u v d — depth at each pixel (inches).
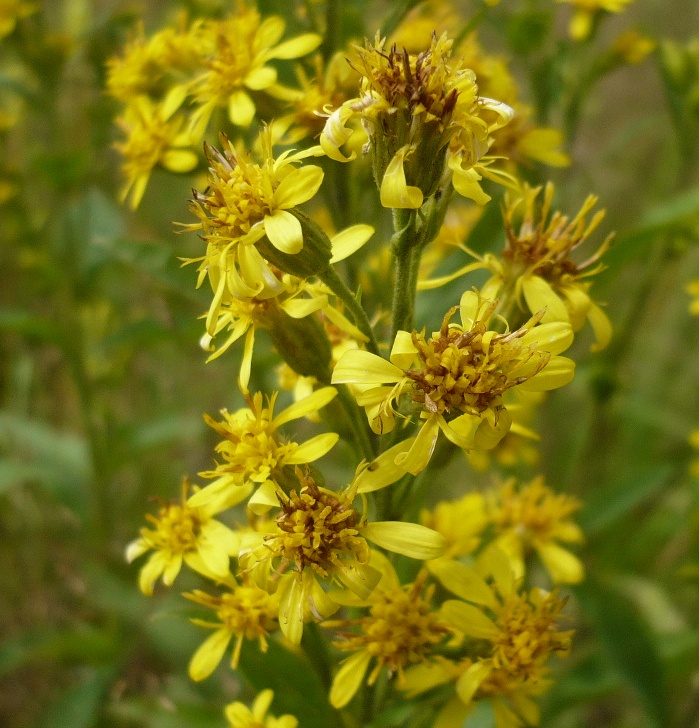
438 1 5.5
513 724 3.6
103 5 8.6
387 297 4.2
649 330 9.4
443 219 3.1
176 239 8.7
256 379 5.0
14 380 8.2
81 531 7.3
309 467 3.2
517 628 3.5
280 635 3.9
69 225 6.9
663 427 7.4
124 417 8.1
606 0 5.7
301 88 4.4
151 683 5.8
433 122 2.9
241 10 4.4
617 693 7.0
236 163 3.3
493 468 6.8
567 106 6.1
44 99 7.0
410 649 3.4
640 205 9.5
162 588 6.2
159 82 4.7
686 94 6.0
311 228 3.1
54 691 6.7
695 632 5.8
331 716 3.7
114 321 7.6
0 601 7.0
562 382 2.9
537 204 4.1
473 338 2.9
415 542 3.0
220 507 3.4
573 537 4.6
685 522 6.7
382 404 2.8
